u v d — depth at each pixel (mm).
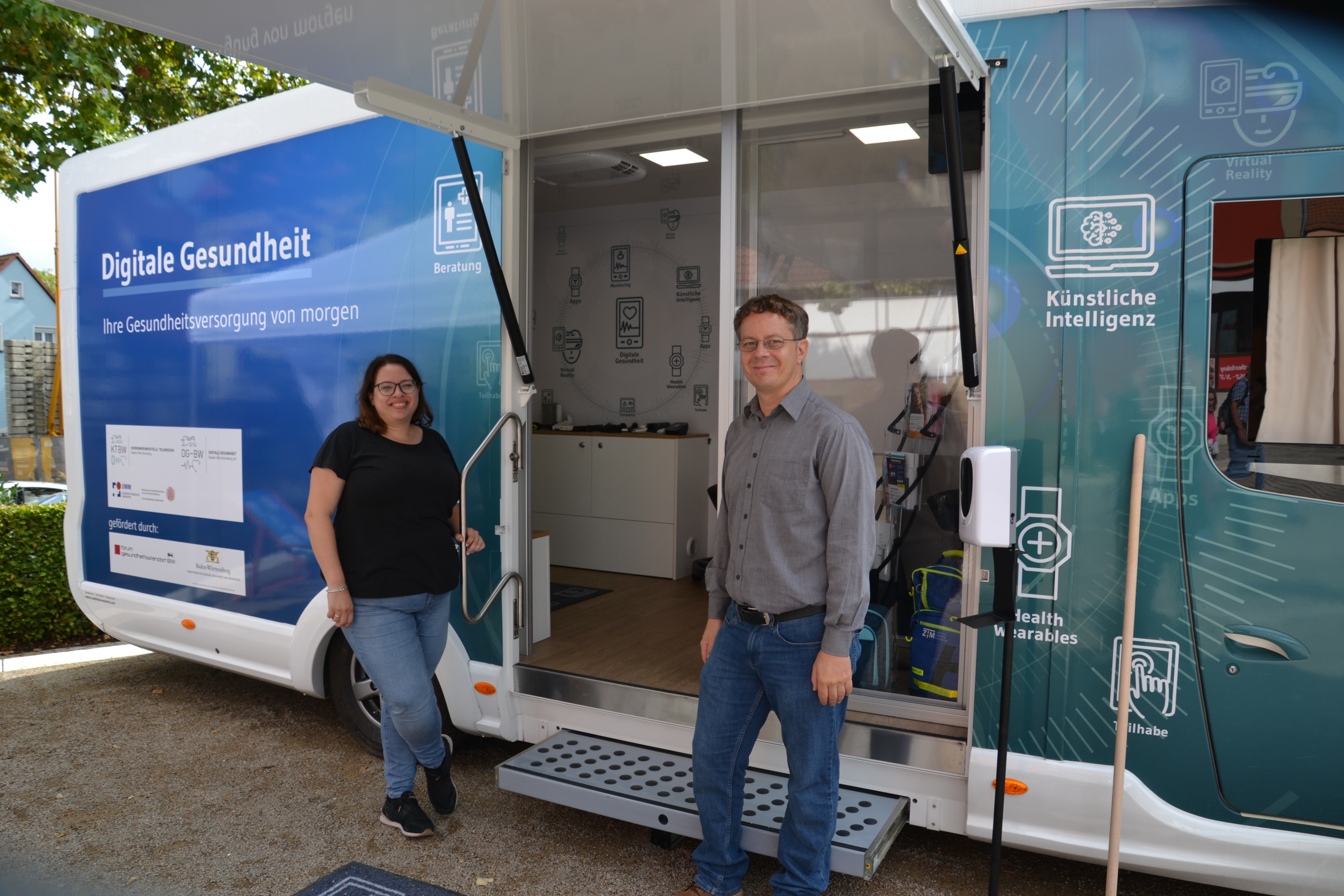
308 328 3453
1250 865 2139
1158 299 2145
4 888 2506
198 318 3781
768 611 2119
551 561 5750
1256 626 2105
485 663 3176
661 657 3396
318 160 3408
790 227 2848
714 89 2574
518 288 3066
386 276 3262
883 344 2762
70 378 4340
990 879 2139
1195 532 2139
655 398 5918
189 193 3787
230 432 3678
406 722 2613
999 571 2020
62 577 5621
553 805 3053
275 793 3162
